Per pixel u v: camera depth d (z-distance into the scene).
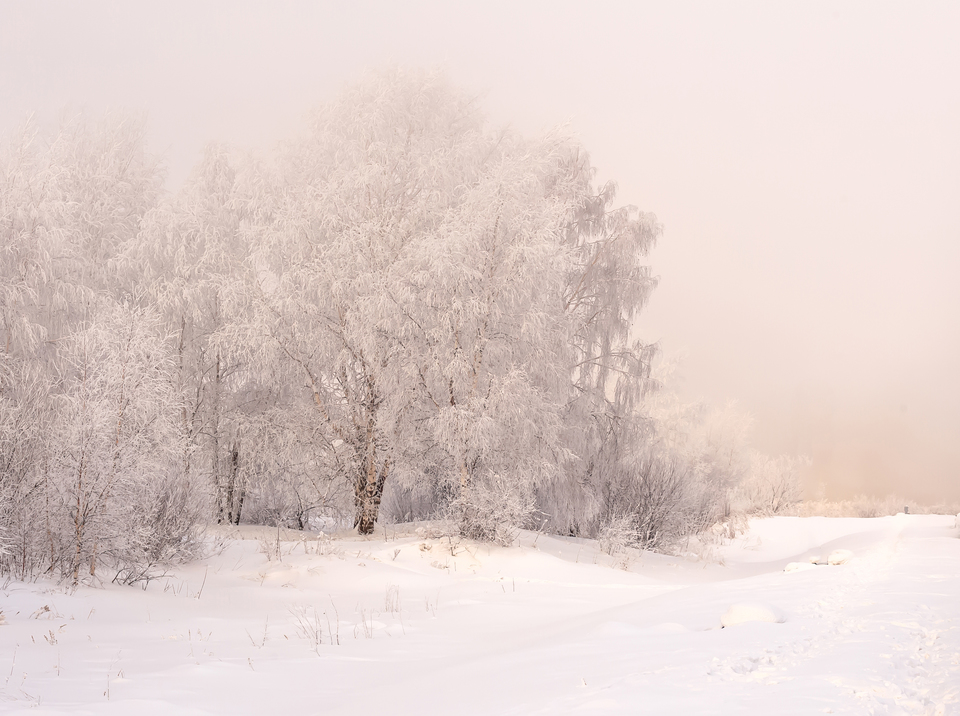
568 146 22.12
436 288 17.11
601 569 16.06
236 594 11.80
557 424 18.02
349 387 19.28
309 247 18.83
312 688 5.65
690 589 9.98
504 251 17.30
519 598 11.91
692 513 24.77
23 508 11.19
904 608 6.09
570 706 3.79
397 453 18.72
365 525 19.23
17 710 4.71
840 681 3.75
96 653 7.07
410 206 19.50
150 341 12.46
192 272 20.23
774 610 6.23
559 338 18.47
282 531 19.84
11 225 15.71
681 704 3.54
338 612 10.45
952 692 3.40
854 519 37.28
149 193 22.16
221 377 20.61
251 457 19.98
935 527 26.45
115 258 19.84
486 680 5.06
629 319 23.05
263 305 18.38
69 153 20.78
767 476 46.16
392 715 4.39
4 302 15.06
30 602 9.49
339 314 18.61
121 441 11.70
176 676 5.90
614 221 23.66
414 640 8.05
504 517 16.50
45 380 14.52
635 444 22.31
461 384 17.00
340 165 19.36
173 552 13.50
